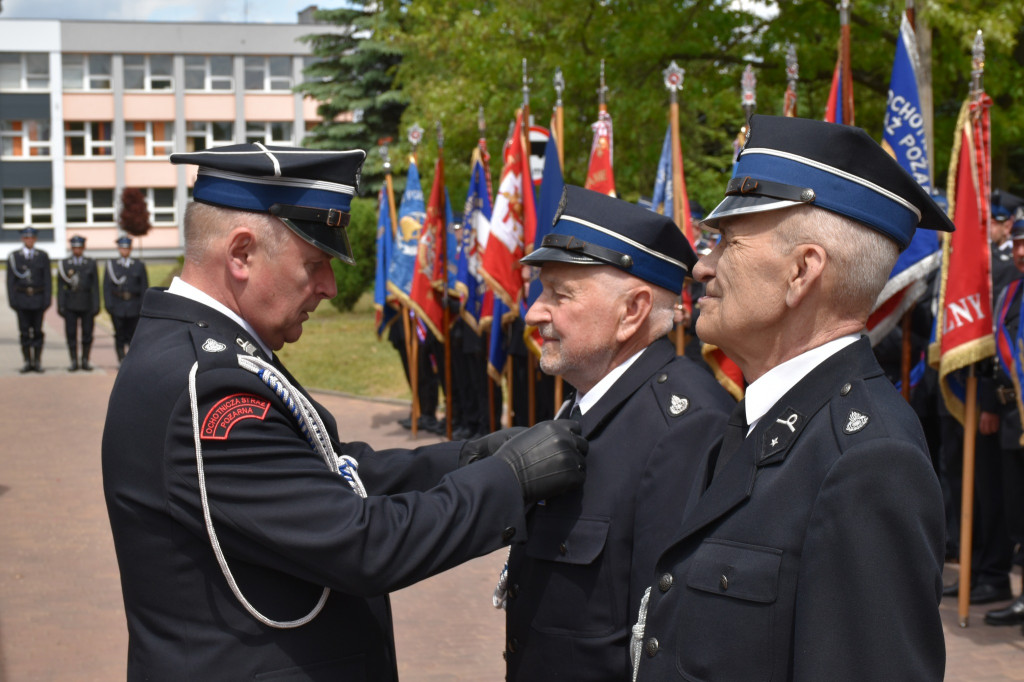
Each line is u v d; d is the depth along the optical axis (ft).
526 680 6.99
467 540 6.08
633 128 38.68
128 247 51.47
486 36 43.83
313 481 5.91
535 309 7.31
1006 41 26.40
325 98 84.17
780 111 40.98
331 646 6.19
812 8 34.45
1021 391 14.67
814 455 4.67
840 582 4.34
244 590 5.97
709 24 36.27
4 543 20.59
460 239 28.53
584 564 6.69
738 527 4.83
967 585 15.55
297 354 51.42
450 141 48.34
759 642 4.60
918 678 4.20
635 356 7.24
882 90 36.88
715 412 6.62
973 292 14.88
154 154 153.48
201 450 5.78
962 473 16.46
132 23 149.18
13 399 40.63
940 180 35.55
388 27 68.03
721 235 5.31
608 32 38.19
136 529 6.01
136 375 6.09
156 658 5.98
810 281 4.83
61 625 16.10
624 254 7.00
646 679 5.06
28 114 148.66
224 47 152.15
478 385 29.58
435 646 15.31
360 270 68.90
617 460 6.84
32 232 48.65
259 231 6.25
